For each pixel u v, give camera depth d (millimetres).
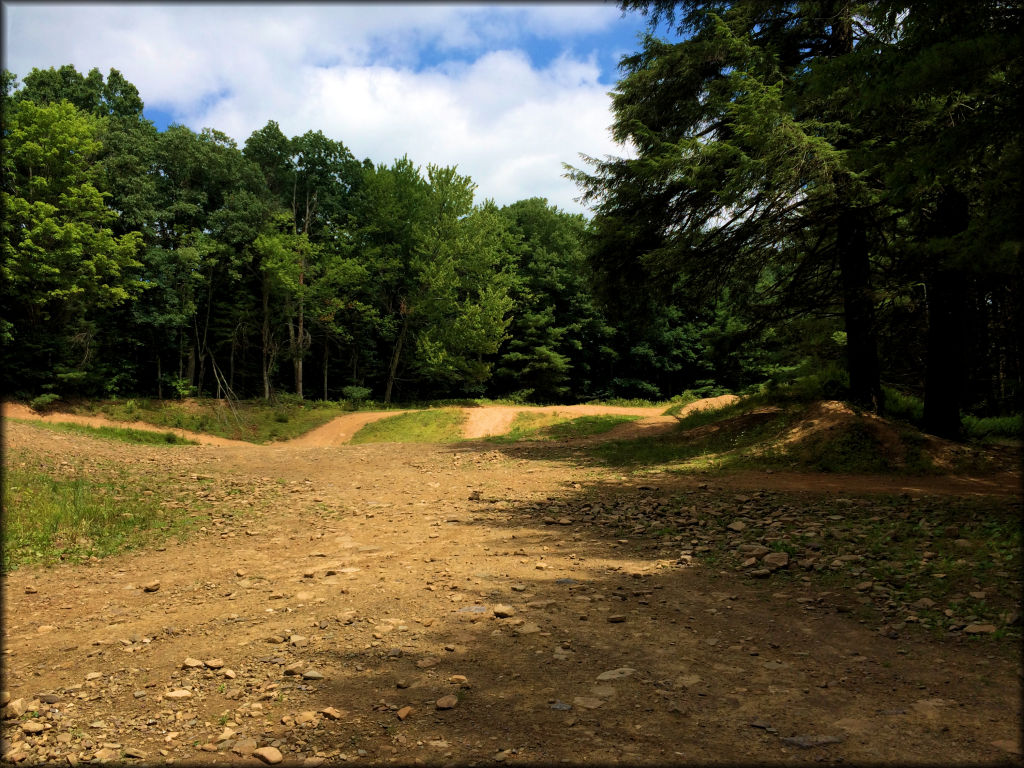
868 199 13781
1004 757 2883
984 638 4398
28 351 31844
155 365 42062
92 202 33094
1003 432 16547
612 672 4023
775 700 3584
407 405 42562
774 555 6660
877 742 3070
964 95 10453
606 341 55656
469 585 6156
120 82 41625
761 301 19484
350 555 7844
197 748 3199
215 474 15367
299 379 43094
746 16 16266
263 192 43094
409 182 48562
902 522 7844
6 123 32156
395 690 3826
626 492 11789
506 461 17656
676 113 17906
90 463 15367
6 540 8219
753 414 19016
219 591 6406
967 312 15836
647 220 18234
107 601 6148
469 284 46469
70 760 3094
